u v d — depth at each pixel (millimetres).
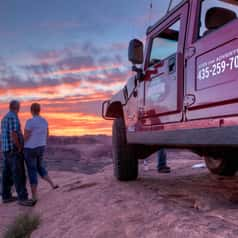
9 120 6242
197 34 3480
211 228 2697
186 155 16453
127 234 3066
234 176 6059
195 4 3580
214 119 3059
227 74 2869
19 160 6301
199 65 3307
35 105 6512
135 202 4016
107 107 6355
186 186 4977
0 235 4695
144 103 4633
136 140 4891
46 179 6898
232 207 3451
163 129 4055
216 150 4656
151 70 4449
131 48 4543
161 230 2914
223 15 3359
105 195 4691
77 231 3633
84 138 51531
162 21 4336
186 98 3523
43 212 5227
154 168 8648
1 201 6840
